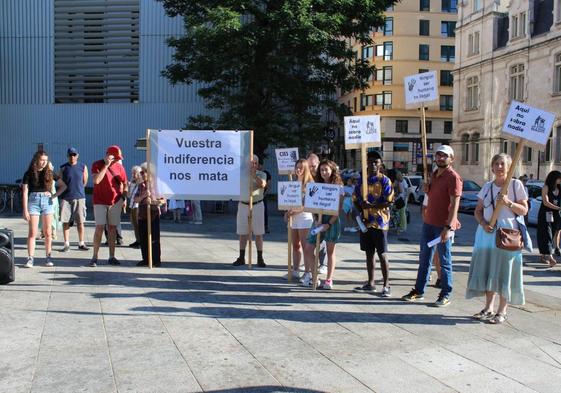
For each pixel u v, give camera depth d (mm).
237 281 8070
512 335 5680
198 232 14023
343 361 4871
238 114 21266
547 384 4414
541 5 33875
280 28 18844
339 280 8273
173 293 7234
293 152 9180
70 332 5543
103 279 7980
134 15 28031
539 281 8570
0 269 7406
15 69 28750
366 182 7328
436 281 7957
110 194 8938
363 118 7359
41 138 28891
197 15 20609
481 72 38906
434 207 6848
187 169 8961
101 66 28547
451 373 4625
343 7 19922
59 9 28375
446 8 60969
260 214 9172
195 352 5043
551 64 31938
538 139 6004
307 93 21062
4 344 5164
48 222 8773
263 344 5297
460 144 41688
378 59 61500
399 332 5742
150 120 28438
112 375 4473
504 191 5945
